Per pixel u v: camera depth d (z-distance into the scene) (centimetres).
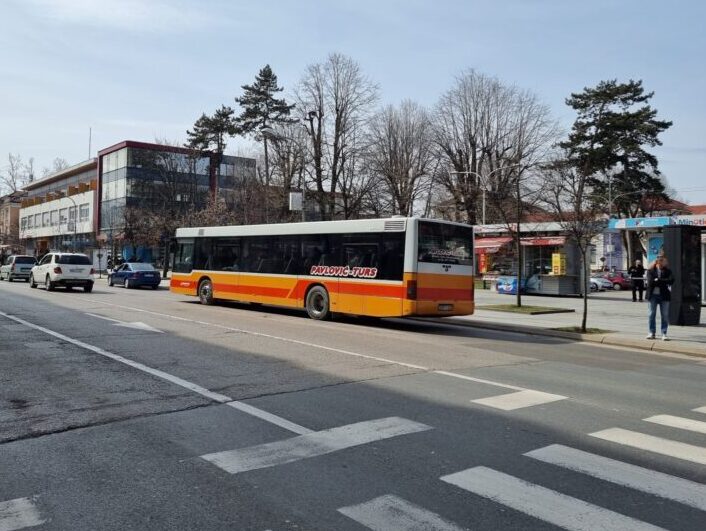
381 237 1527
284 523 379
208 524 377
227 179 6612
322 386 775
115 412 638
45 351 1024
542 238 3058
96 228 7056
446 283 1523
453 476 460
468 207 4959
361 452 514
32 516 388
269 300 1828
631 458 508
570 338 1420
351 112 4597
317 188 4512
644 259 5594
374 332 1427
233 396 712
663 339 1315
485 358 1060
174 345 1105
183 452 512
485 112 5291
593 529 373
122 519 384
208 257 2105
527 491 432
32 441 541
